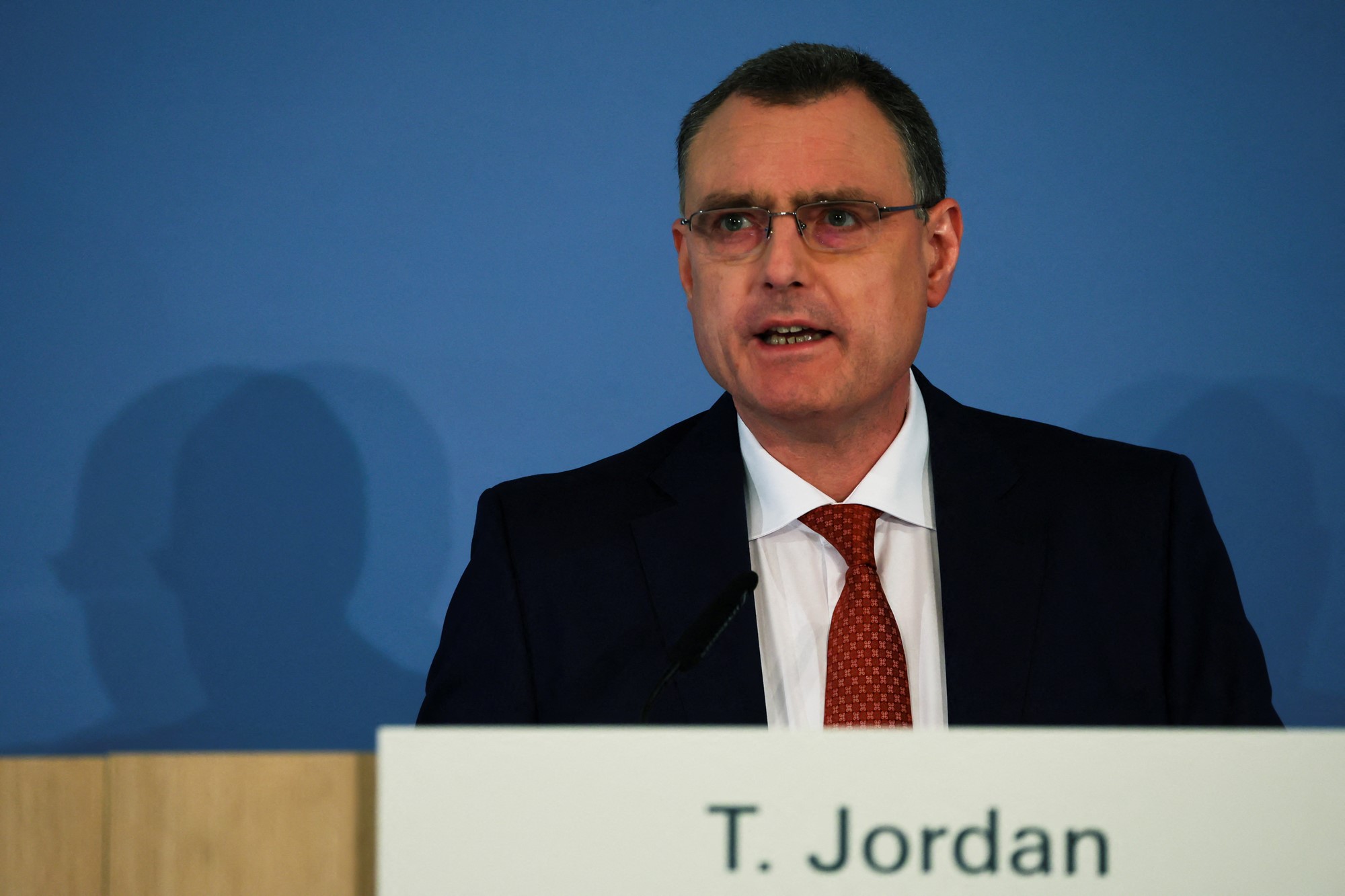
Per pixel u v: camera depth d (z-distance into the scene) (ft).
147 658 22.33
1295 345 22.61
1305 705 22.08
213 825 9.24
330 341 23.00
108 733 22.18
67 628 22.29
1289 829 8.77
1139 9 23.20
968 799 8.70
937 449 16.33
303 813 9.21
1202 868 8.72
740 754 8.67
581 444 22.99
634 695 15.02
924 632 15.37
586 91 23.61
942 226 16.33
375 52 23.59
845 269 14.64
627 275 23.31
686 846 8.60
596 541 16.21
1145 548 15.52
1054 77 23.13
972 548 15.39
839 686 14.60
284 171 23.26
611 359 23.16
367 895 9.11
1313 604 22.20
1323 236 22.80
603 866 8.59
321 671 22.48
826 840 8.62
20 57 23.20
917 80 23.15
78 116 23.21
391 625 22.62
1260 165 22.95
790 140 14.83
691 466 16.72
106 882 9.32
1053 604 15.08
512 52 23.70
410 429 22.94
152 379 22.81
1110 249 22.84
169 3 23.43
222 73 23.39
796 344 14.71
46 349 22.77
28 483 22.52
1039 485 16.07
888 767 8.70
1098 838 8.72
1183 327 22.70
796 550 15.97
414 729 8.71
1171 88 23.08
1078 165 22.99
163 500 22.59
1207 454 22.49
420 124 23.53
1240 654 14.83
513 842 8.60
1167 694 14.92
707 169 15.25
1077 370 22.67
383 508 22.79
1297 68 23.06
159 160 23.18
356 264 23.18
